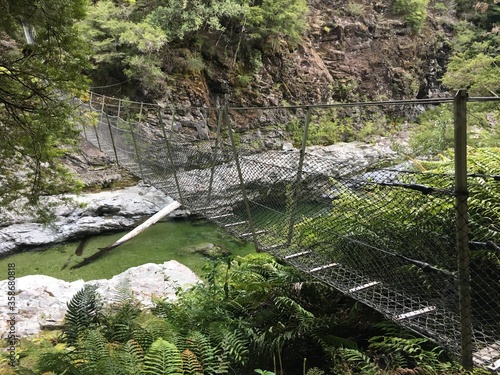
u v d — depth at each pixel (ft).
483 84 29.07
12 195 14.92
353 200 7.54
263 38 47.21
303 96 50.01
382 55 56.90
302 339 8.98
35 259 22.65
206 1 41.32
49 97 12.58
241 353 8.21
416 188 5.71
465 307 5.18
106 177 31.81
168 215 28.09
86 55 12.14
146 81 39.45
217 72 45.27
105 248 23.12
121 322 9.58
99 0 39.63
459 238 5.06
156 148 17.31
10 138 13.48
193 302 11.13
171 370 6.61
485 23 60.95
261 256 12.92
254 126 45.11
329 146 42.65
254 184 9.60
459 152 4.80
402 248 6.59
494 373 5.11
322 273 7.89
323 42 55.36
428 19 61.31
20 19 11.08
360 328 8.80
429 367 6.44
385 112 53.57
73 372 7.20
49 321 12.29
